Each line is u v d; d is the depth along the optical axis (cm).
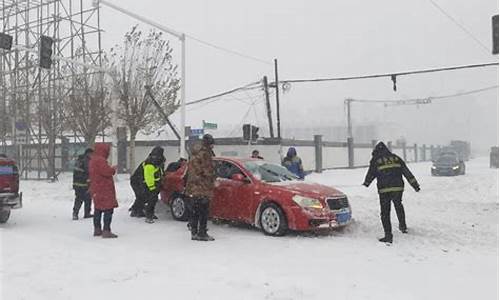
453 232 1042
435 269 757
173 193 1214
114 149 2372
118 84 2688
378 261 805
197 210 969
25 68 2941
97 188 1012
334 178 3098
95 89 2797
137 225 1145
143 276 702
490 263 795
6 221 1217
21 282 673
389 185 962
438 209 1373
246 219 1059
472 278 707
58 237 1009
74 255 832
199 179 965
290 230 1055
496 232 1044
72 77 2825
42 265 763
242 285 655
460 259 821
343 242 950
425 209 1374
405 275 722
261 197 1035
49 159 2728
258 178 1070
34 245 915
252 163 1121
